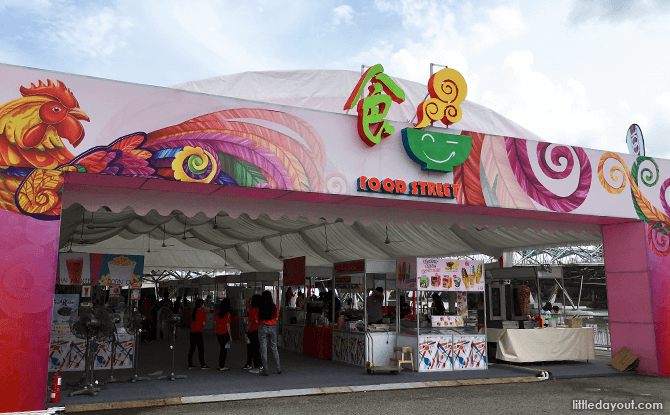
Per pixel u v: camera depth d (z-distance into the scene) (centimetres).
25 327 566
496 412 612
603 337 1436
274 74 1035
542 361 1042
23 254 575
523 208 870
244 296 1798
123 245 2231
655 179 1011
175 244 2278
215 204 767
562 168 917
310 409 621
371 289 1103
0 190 573
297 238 1850
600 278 2139
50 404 623
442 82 827
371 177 770
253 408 625
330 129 759
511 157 876
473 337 970
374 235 1608
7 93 589
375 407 636
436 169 800
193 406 636
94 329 714
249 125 711
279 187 716
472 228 1395
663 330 945
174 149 662
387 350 988
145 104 654
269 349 1394
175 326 845
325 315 1252
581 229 1033
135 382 798
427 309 1043
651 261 971
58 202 597
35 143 594
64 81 617
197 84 976
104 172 620
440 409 627
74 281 995
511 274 1183
